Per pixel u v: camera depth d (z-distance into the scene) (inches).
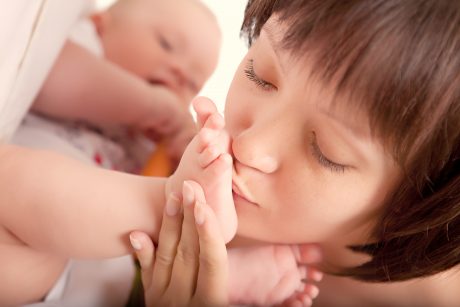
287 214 24.1
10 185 25.6
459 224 26.6
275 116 22.0
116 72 43.0
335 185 22.9
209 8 53.1
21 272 28.1
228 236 24.7
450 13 20.5
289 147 22.3
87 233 25.2
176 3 51.3
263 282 29.2
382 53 20.1
